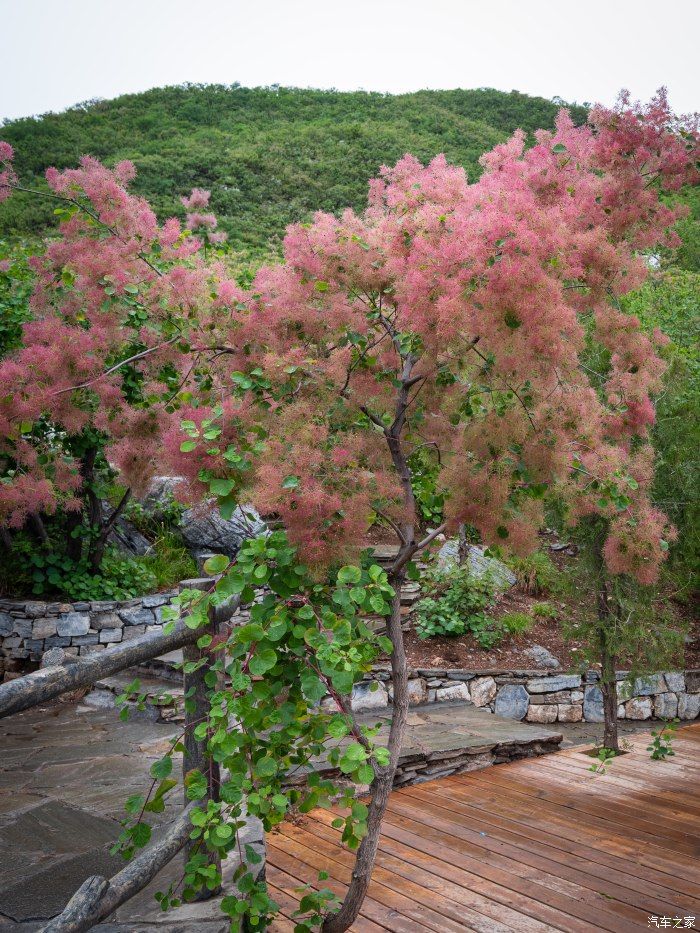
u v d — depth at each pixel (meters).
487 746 5.28
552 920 3.11
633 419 2.90
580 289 2.71
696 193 10.55
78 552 7.02
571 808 4.44
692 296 8.44
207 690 2.47
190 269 2.82
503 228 2.26
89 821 3.13
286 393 2.43
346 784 4.53
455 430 2.89
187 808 2.40
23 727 5.05
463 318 2.29
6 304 6.22
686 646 8.25
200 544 7.91
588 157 2.80
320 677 2.19
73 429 2.91
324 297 2.59
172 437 2.30
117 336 2.92
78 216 2.89
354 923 3.06
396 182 2.74
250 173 27.16
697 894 3.36
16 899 2.37
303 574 2.21
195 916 2.24
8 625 6.45
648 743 5.96
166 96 37.69
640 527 3.15
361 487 2.30
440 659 7.21
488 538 2.60
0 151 2.90
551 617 8.19
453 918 3.12
